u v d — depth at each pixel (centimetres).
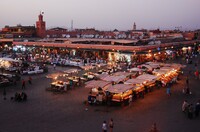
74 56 6956
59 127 2320
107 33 9525
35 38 9319
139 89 3344
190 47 8650
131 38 7656
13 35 9238
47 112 2739
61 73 4662
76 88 3847
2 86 3875
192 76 4744
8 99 3222
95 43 6975
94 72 4956
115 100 2955
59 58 6512
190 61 6353
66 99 3247
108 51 6462
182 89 3756
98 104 3000
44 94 3484
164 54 7100
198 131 2234
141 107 2916
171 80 4072
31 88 3825
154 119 2528
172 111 2773
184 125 2375
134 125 2367
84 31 10362
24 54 7294
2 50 8412
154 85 3803
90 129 2273
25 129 2269
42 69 5131
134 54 6025
